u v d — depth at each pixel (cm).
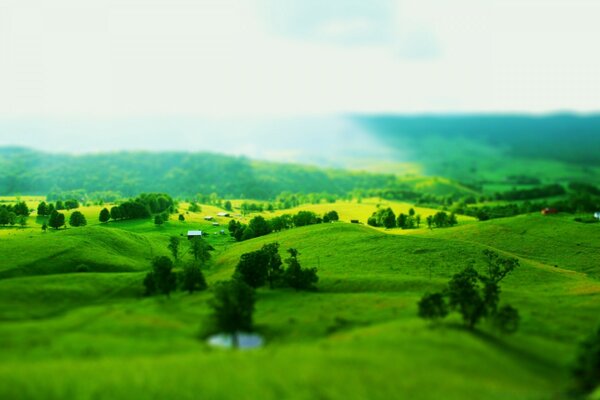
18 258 13775
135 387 6562
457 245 16588
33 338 8175
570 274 15262
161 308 10600
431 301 9262
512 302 11088
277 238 19375
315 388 6481
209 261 16838
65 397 6306
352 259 15512
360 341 8062
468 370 6938
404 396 6228
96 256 14912
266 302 11394
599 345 7112
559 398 6369
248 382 6694
